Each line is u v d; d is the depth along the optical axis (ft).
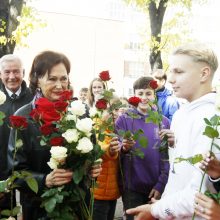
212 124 4.97
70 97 6.05
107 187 10.39
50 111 5.87
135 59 67.05
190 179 5.84
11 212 6.01
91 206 6.20
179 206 5.51
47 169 7.02
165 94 14.92
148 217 6.07
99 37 67.67
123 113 9.93
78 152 5.77
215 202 5.07
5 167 9.75
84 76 67.21
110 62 68.39
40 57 7.16
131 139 8.58
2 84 11.08
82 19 66.23
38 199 6.44
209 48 6.21
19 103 10.89
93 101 13.98
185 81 6.10
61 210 5.92
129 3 28.73
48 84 7.06
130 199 10.30
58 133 5.95
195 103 6.06
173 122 7.73
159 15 27.32
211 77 6.21
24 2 19.75
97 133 6.89
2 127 9.86
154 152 10.21
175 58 6.22
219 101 4.97
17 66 10.98
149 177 10.24
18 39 18.42
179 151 6.07
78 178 5.82
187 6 28.71
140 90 10.53
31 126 6.93
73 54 65.87
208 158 4.99
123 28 68.28
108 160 10.15
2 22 17.79
